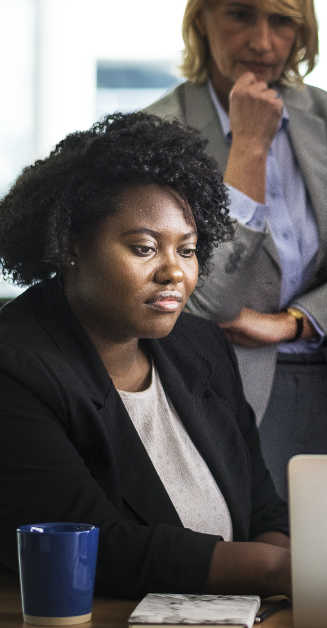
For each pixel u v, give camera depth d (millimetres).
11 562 1248
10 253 1574
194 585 1199
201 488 1534
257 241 2191
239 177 2240
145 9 5258
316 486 1062
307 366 2383
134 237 1410
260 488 1752
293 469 1068
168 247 1427
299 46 2422
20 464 1268
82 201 1438
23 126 5328
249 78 2273
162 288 1423
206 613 1061
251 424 1816
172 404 1578
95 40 5320
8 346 1380
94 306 1461
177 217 1432
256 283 2338
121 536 1230
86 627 1080
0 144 5285
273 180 2391
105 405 1436
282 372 2369
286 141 2436
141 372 1581
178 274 1417
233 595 1190
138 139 1442
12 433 1290
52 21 5309
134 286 1414
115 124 1543
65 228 1460
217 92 2436
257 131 2252
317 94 2541
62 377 1371
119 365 1534
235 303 2230
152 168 1412
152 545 1220
